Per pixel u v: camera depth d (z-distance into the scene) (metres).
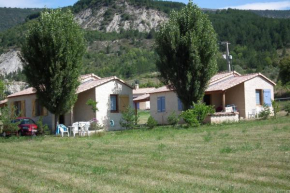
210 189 8.17
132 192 8.23
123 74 101.19
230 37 114.25
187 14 26.88
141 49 130.62
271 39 113.31
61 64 24.12
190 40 25.94
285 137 15.84
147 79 92.69
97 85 27.94
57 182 9.66
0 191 9.03
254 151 12.65
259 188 8.06
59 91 24.17
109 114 28.53
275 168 9.91
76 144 18.17
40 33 23.89
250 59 91.44
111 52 129.00
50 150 16.34
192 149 13.97
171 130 23.23
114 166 11.46
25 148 17.67
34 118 31.02
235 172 9.71
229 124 24.83
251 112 30.67
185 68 26.53
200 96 26.78
